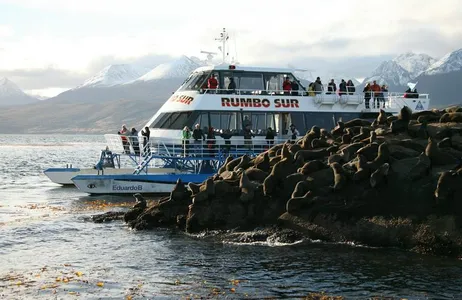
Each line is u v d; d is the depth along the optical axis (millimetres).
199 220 23891
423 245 20250
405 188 21438
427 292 16453
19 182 51094
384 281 17438
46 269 18906
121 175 37719
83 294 16422
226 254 20656
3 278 17906
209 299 15984
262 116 38812
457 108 28562
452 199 20391
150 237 23531
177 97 39594
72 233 24453
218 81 38781
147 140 39125
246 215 23453
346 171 22469
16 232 24672
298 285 17156
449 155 22469
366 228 21297
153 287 17016
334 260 19594
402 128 26188
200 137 37188
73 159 97188
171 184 37625
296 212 22469
